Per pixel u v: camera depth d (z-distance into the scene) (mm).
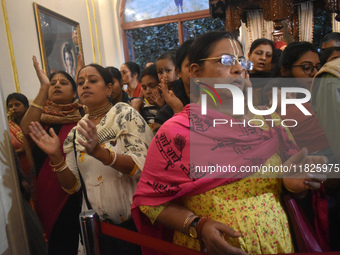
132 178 1563
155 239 1120
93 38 4707
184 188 976
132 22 5621
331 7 2521
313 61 1499
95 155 1350
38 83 3162
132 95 3414
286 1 2633
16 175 1752
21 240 1714
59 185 2012
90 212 1217
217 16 3359
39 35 3236
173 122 1041
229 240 966
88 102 1636
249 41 3533
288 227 1077
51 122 2023
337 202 1128
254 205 990
